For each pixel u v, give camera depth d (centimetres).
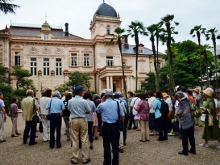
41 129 1191
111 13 4312
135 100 1142
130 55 4438
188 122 684
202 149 750
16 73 3123
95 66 4141
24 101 891
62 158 686
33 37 3841
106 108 587
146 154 705
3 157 707
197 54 3272
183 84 3184
